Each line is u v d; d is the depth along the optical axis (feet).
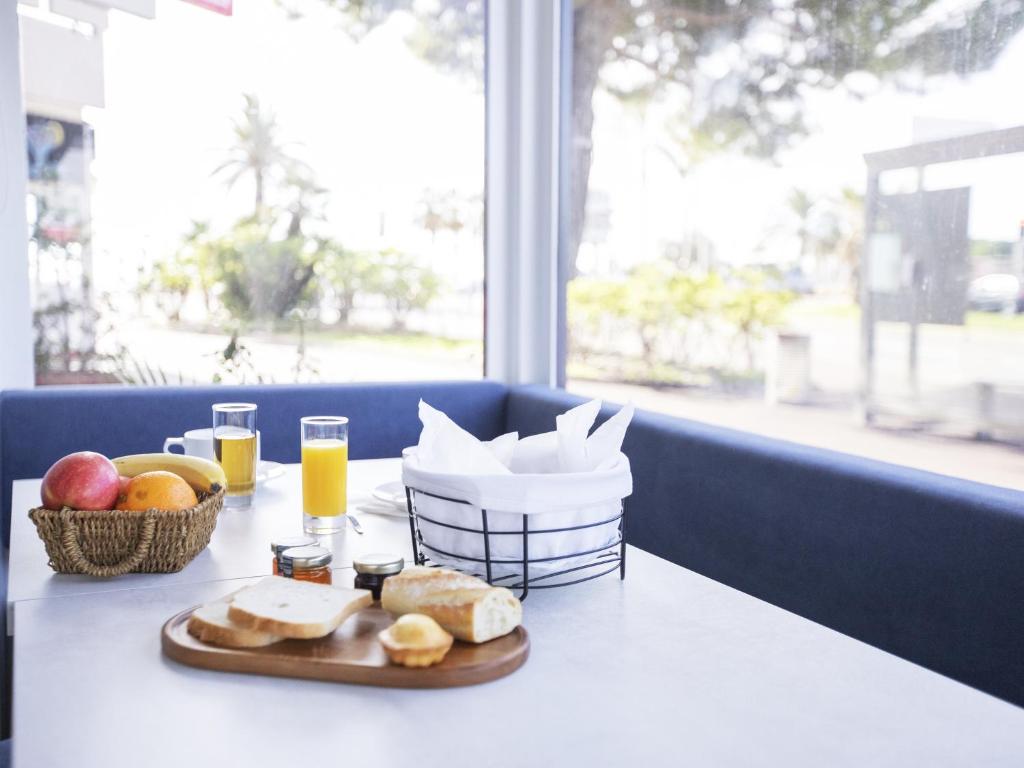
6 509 6.66
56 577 3.28
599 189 8.73
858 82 6.11
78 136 7.62
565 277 9.18
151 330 8.05
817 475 4.68
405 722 2.12
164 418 7.04
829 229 6.38
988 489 3.99
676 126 7.78
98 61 7.64
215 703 2.21
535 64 8.98
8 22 7.11
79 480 3.22
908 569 4.13
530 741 2.04
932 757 2.02
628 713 2.20
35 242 7.50
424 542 3.07
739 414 7.32
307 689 2.30
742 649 2.64
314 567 2.93
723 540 5.33
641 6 8.08
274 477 4.99
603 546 3.09
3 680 5.16
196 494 3.68
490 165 9.04
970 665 3.83
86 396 6.86
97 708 2.18
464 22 9.03
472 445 3.11
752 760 1.98
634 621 2.85
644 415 6.37
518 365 9.14
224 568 3.39
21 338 7.37
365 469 5.28
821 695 2.33
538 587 2.97
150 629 2.73
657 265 8.07
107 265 7.83
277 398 7.39
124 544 3.24
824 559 4.61
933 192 5.60
